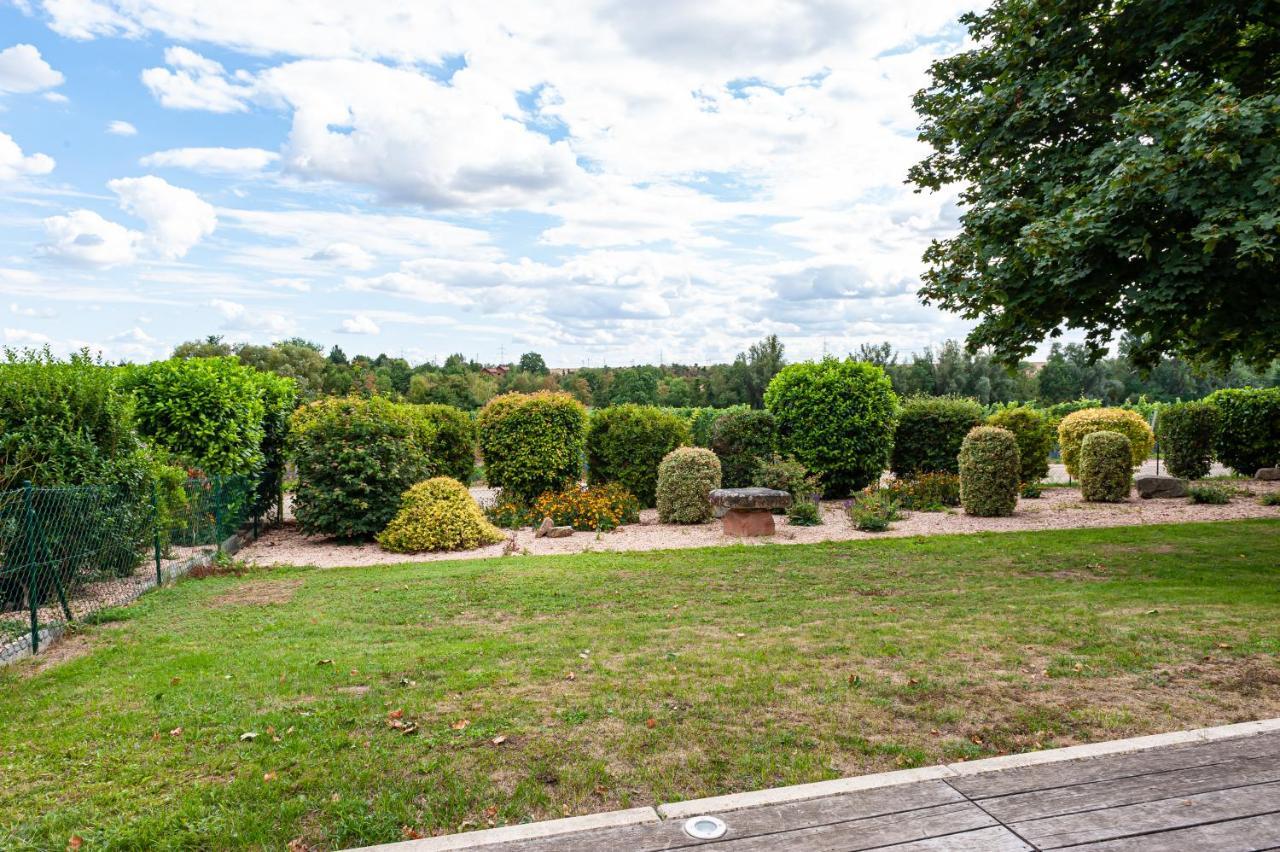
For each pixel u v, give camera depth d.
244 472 11.49
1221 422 16.86
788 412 14.94
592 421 15.31
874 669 4.62
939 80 9.88
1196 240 6.37
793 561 8.76
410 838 2.74
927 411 16.25
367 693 4.36
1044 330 8.66
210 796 3.10
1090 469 13.85
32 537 5.78
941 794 2.61
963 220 8.54
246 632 5.95
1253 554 8.46
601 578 7.88
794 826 2.41
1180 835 2.31
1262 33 7.89
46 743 3.71
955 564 8.38
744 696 4.14
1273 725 3.17
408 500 11.02
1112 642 5.05
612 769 3.28
